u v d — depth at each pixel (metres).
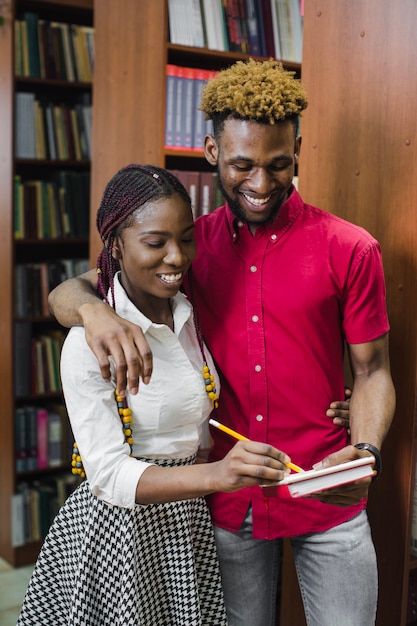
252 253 1.58
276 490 1.30
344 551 1.58
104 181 2.83
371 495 1.89
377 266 1.54
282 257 1.56
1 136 3.50
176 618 1.48
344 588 1.59
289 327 1.56
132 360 1.26
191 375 1.48
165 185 1.38
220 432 1.67
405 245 1.77
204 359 1.56
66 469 3.91
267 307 1.57
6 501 3.63
